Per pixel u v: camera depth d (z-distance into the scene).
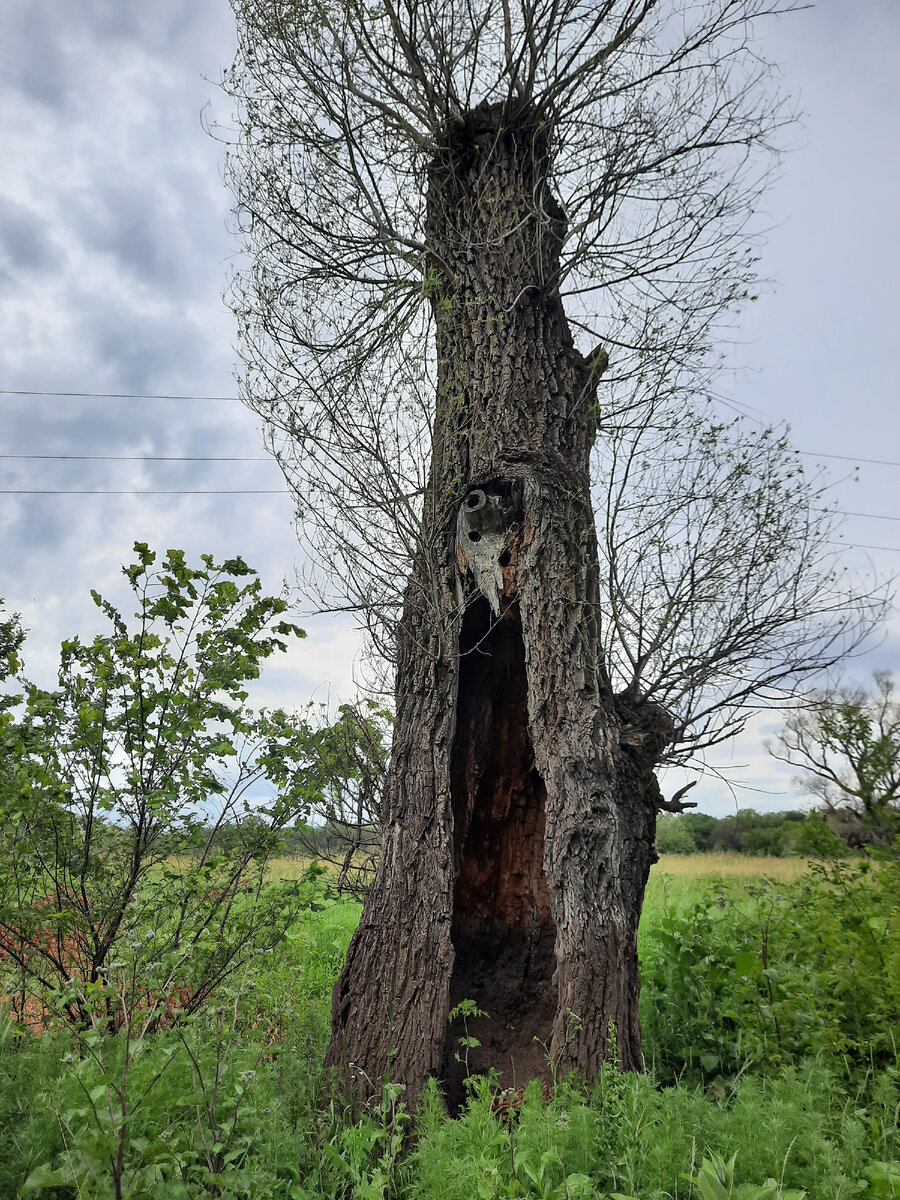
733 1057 4.20
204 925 4.31
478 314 5.11
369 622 5.38
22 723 4.64
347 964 4.20
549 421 4.93
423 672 4.57
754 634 5.28
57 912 4.29
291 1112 3.47
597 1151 2.99
